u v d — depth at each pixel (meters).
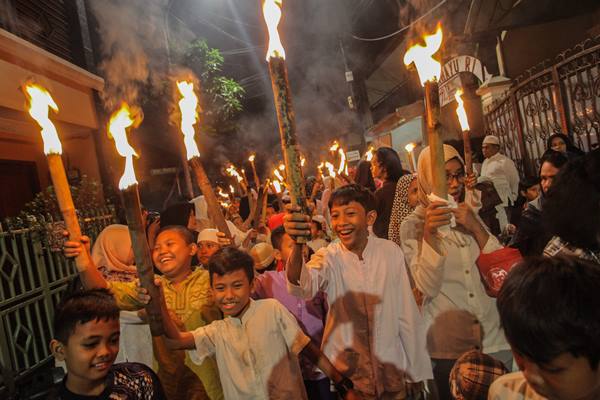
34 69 7.12
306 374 3.12
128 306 2.66
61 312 1.76
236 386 2.41
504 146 9.20
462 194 2.96
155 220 4.42
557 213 1.74
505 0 9.87
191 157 2.42
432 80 1.71
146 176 13.30
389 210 4.18
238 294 2.40
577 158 1.79
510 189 6.67
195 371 2.68
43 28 8.20
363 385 2.50
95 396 1.80
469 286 2.58
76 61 9.13
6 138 7.74
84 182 6.96
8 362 4.51
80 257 2.00
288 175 1.67
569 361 1.02
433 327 2.65
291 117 1.63
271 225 5.59
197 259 3.89
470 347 2.58
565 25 10.09
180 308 2.74
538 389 1.09
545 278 1.07
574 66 6.21
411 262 2.60
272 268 3.66
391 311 2.53
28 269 5.12
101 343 1.75
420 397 2.55
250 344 2.43
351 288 2.55
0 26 6.93
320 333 3.17
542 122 7.45
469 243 2.60
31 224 5.22
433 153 1.75
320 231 4.50
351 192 2.54
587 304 1.02
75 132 9.06
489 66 10.20
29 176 8.40
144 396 1.93
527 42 10.08
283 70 1.64
